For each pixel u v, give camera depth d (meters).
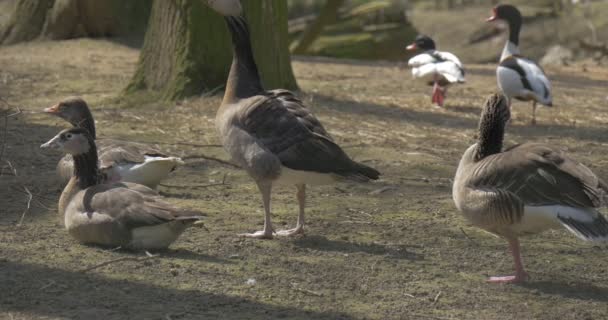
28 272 7.04
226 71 14.99
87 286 6.80
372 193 10.27
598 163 12.03
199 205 9.47
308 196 10.08
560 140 13.48
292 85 16.06
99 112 13.95
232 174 10.84
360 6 30.72
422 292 7.04
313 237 8.47
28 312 6.23
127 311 6.33
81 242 7.91
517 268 7.34
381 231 8.79
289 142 7.89
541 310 6.74
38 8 22.02
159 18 15.09
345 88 17.17
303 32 29.61
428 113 15.19
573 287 7.31
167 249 7.88
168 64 14.97
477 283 7.32
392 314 6.55
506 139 13.37
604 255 8.25
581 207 6.62
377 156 12.04
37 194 9.55
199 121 13.48
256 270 7.41
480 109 15.78
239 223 8.86
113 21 22.16
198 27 14.80
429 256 8.04
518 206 6.77
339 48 28.47
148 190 7.87
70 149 7.91
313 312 6.51
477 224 7.20
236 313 6.42
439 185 10.73
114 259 7.46
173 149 11.87
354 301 6.79
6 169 10.49
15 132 12.40
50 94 15.45
